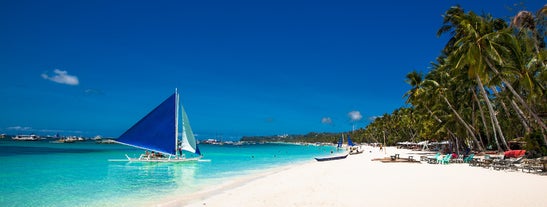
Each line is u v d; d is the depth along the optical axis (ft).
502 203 39.93
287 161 157.28
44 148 237.25
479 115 166.61
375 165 102.89
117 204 49.85
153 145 120.57
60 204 50.16
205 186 68.28
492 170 77.56
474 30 97.14
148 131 119.65
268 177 81.35
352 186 56.90
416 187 53.36
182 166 115.75
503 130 168.76
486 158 92.22
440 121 174.81
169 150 123.95
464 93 153.99
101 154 171.01
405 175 71.36
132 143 116.88
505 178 61.98
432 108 176.65
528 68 98.22
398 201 42.50
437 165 97.04
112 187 66.54
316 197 47.29
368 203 41.86
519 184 54.03
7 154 159.94
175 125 124.98
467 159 103.60
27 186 67.26
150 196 56.70
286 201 45.32
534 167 72.13
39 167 102.27
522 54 100.58
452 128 167.43
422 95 169.07
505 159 91.15
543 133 95.55
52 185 68.80
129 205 49.06
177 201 51.03
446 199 43.01
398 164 104.94
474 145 185.78
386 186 55.36
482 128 173.58
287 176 81.51
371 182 61.16
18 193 59.41
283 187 60.70
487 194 45.60
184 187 66.80
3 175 83.46
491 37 97.91
